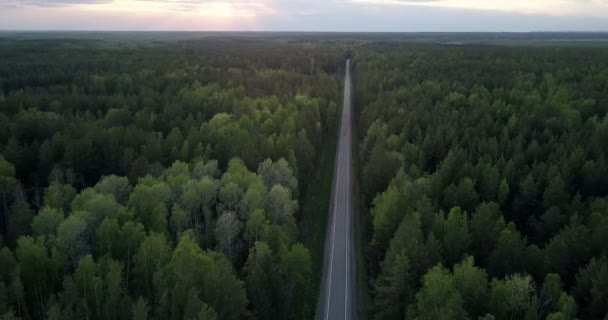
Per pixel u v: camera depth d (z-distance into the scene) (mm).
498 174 67500
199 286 43281
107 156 78438
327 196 84188
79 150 75500
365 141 94438
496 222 53625
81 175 76312
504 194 65375
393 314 45656
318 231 71188
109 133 83438
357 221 74375
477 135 87875
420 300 40781
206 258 45625
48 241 51188
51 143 79875
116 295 42500
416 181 66500
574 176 70250
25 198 70250
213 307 41781
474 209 62281
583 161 72438
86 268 44312
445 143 85062
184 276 42656
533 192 64812
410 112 102250
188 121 95750
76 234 51344
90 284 43688
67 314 39656
